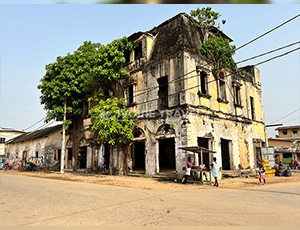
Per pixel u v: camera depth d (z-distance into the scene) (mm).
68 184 13406
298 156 38156
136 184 13391
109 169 20516
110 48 19781
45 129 37438
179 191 10680
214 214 6309
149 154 17547
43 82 24078
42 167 29859
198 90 17141
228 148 19984
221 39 19281
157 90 17812
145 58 19250
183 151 15375
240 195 9625
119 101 19250
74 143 25828
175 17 18750
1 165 43781
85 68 22922
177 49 16859
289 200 8539
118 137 18594
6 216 6297
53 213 6520
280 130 51688
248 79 24547
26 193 10070
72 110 24078
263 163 21328
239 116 21266
